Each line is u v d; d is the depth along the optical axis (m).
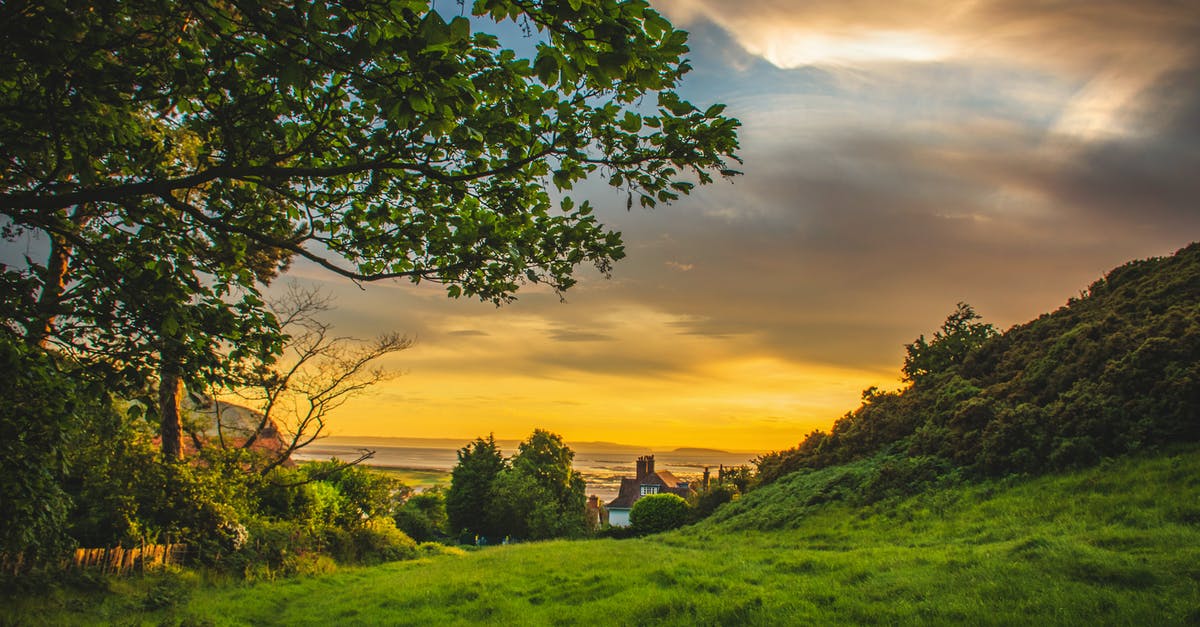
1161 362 19.05
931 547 15.22
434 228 6.60
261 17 4.01
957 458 22.52
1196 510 12.81
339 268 6.10
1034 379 23.84
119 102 4.91
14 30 4.17
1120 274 29.17
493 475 59.66
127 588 14.97
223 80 5.17
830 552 15.84
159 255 6.36
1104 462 17.50
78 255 6.22
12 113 4.95
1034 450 19.80
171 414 22.22
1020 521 15.82
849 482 25.23
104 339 6.19
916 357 37.00
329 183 6.90
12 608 12.08
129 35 5.26
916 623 8.68
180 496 19.42
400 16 3.84
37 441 6.62
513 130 5.26
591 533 55.78
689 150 5.24
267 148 5.50
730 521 27.34
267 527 22.62
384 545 29.03
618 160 5.44
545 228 6.43
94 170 5.84
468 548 41.50
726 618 9.98
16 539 8.66
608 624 10.39
